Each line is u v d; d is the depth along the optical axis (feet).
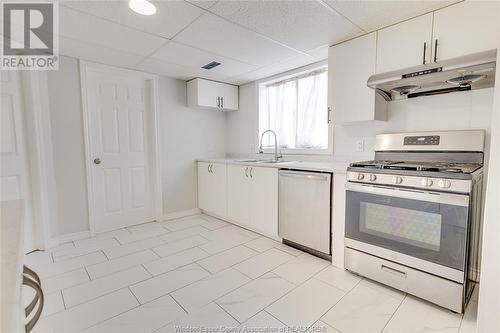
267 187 8.88
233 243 8.70
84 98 9.04
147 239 9.11
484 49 5.31
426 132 6.64
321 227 7.25
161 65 9.68
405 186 5.41
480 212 5.75
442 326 4.65
